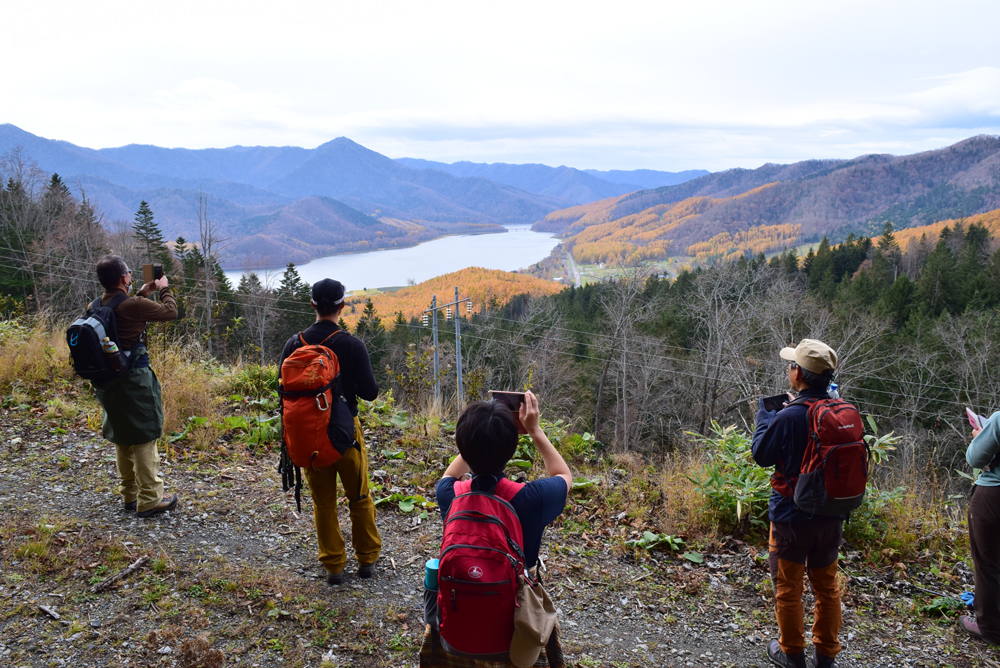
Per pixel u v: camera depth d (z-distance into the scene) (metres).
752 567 3.94
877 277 51.88
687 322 36.66
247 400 6.49
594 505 4.73
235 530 3.81
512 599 1.72
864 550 4.21
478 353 39.97
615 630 3.22
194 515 3.93
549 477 1.96
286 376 2.87
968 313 32.41
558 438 5.99
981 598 3.27
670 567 3.93
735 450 4.83
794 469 2.81
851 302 38.81
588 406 36.47
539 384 33.41
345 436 2.98
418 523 4.20
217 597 3.08
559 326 40.69
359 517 3.29
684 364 31.41
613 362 33.69
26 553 3.24
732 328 26.34
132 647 2.67
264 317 38.47
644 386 32.31
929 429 25.05
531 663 1.74
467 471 2.05
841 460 2.65
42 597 2.94
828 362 2.79
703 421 27.78
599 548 4.11
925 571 4.01
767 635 3.28
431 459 5.50
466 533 1.76
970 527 3.30
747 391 24.80
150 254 45.84
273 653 2.73
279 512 4.11
